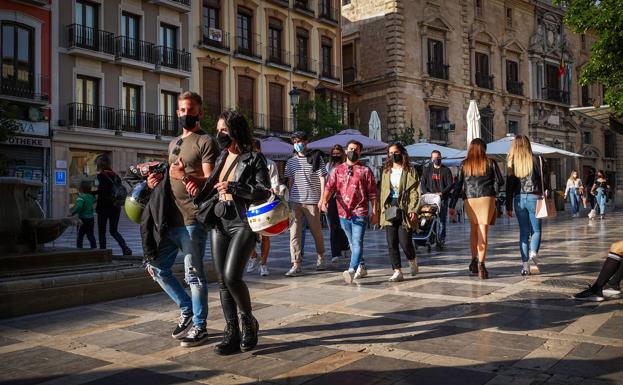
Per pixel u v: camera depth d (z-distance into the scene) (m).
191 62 28.28
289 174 8.23
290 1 32.72
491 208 7.26
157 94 27.22
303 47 33.88
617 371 3.56
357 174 7.27
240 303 4.19
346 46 38.38
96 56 24.72
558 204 27.03
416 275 7.68
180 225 4.44
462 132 38.53
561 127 46.28
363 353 4.09
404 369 3.71
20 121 22.64
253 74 30.78
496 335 4.46
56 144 23.83
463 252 10.62
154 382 3.59
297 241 8.02
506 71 42.28
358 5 37.03
